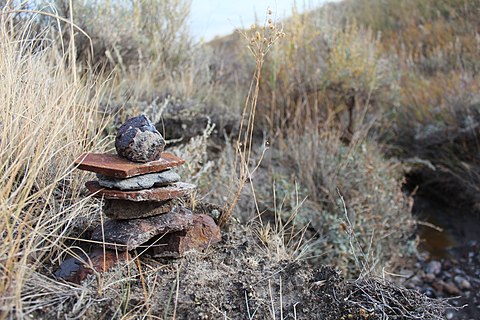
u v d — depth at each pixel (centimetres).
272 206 354
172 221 201
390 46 792
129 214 194
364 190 385
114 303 170
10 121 204
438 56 723
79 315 162
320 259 333
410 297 205
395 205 400
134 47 494
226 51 729
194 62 582
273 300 194
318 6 608
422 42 827
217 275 199
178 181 212
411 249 398
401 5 955
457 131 534
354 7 1045
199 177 302
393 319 192
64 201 219
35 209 203
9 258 157
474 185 495
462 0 859
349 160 405
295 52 524
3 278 155
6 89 212
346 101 520
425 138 552
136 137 194
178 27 571
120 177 187
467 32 779
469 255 435
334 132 443
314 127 462
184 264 203
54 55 304
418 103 602
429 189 559
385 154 572
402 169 518
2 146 195
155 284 187
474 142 533
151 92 442
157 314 173
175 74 504
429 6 927
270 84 504
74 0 426
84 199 194
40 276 175
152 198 191
